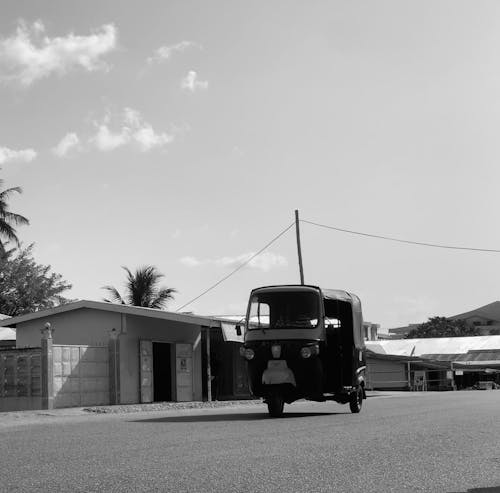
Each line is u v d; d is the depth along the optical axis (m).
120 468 7.64
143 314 26.91
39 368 22.69
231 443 10.05
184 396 29.44
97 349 25.03
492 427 12.48
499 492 6.35
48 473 7.33
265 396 16.75
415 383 55.81
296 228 40.47
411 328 132.50
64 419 16.81
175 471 7.42
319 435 11.19
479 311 144.88
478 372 73.00
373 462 8.09
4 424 15.12
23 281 55.31
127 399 26.30
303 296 17.30
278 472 7.36
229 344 32.75
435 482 6.82
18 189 45.50
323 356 17.12
